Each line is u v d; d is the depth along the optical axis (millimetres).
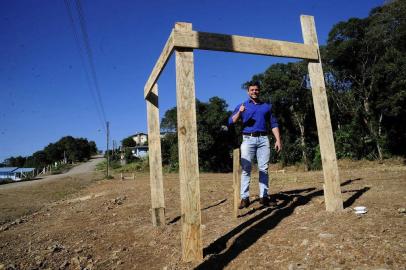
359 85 24500
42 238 5781
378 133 23391
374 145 23875
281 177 13680
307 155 26750
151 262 3900
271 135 27844
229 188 9742
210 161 34406
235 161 5043
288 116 28938
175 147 36219
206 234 4414
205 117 33969
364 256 2992
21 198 16031
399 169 13078
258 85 5270
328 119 4590
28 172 69812
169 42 3926
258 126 5285
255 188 8609
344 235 3484
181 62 3658
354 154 24203
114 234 5359
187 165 3566
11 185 32688
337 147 25125
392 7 20109
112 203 8898
